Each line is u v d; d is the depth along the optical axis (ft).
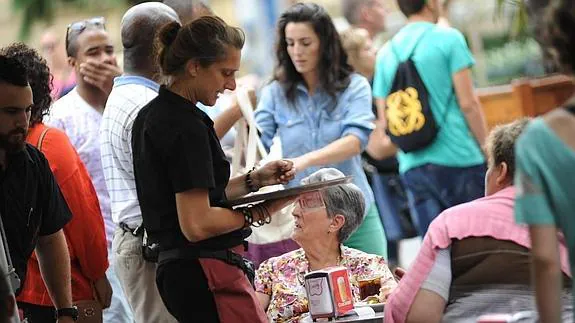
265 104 44.80
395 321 30.53
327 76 43.96
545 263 24.81
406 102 48.65
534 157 24.90
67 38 42.78
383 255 44.01
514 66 75.25
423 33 48.65
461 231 29.99
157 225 31.24
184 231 30.58
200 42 30.78
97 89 42.52
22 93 31.63
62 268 34.47
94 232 37.06
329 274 33.30
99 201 41.81
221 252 31.35
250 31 92.17
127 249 36.27
